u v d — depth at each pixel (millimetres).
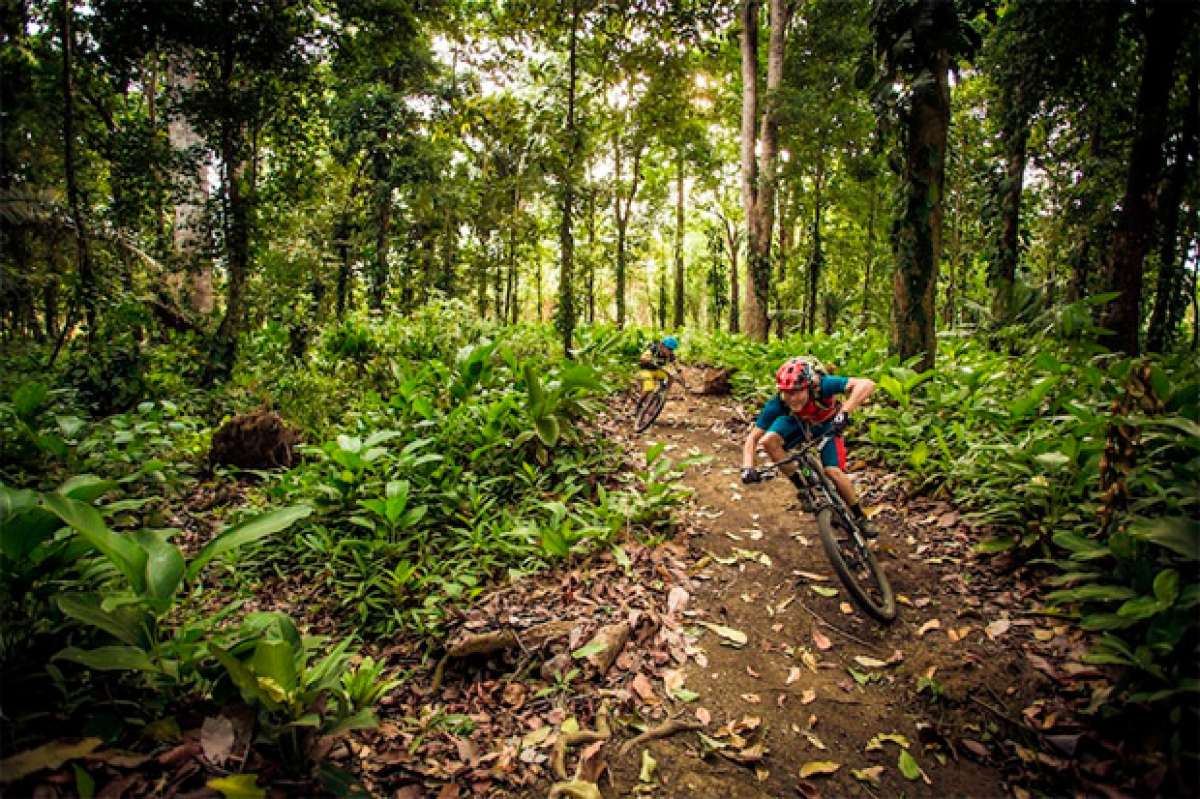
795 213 19750
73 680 2168
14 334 11531
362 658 3287
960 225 20266
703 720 2762
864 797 2363
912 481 5156
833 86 17922
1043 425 4840
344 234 18234
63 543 2377
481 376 7082
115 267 9250
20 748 1889
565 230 11062
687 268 41531
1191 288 14109
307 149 12133
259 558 4359
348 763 2377
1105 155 11336
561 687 2914
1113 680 2646
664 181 29062
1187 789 2098
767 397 9109
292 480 5203
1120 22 8133
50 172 8703
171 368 9312
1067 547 3156
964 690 2844
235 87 9586
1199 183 9516
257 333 13555
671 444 7258
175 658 2348
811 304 20562
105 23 8914
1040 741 2488
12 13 7906
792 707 2859
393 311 14453
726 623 3543
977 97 16297
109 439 5680
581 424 6953
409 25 11078
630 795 2350
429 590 3834
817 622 3529
